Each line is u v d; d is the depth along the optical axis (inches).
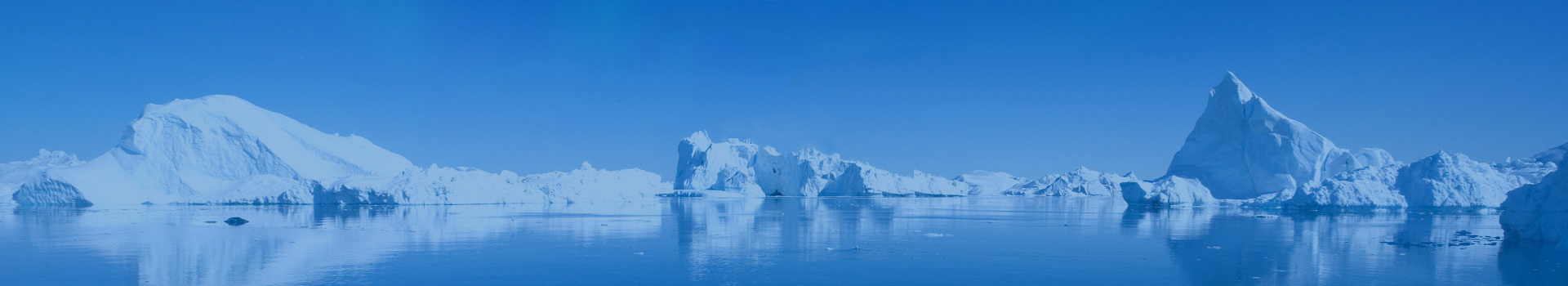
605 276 733.9
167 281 703.7
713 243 1021.8
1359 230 1239.5
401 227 1279.5
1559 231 985.5
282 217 1619.1
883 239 1089.4
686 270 768.9
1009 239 1090.1
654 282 704.4
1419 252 922.1
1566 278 721.6
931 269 780.6
